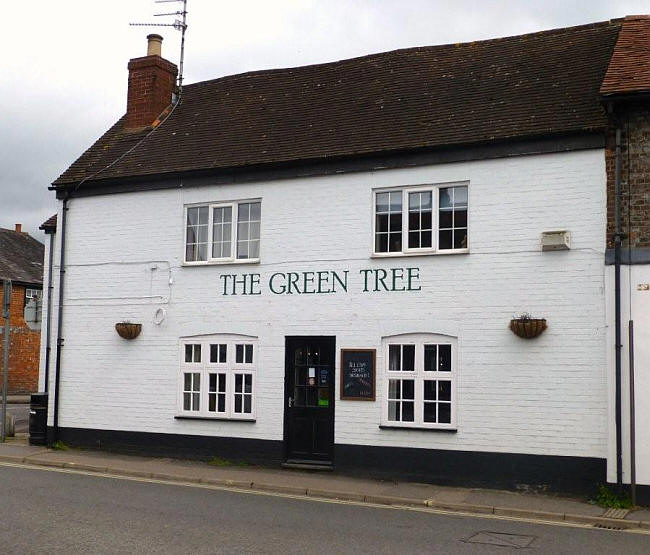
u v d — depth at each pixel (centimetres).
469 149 1412
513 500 1248
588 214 1312
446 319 1407
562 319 1316
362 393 1463
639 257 1248
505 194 1379
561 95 1447
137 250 1720
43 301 1866
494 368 1359
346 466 1463
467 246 1405
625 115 1280
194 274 1655
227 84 1980
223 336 1611
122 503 1150
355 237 1502
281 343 1552
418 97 1625
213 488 1352
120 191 1752
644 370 1227
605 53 1537
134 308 1711
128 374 1703
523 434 1327
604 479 1262
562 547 952
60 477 1400
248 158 1633
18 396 3366
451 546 938
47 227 1881
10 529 952
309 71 1891
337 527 1030
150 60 1975
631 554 920
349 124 1622
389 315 1457
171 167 1708
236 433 1577
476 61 1680
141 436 1673
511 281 1361
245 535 957
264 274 1581
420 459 1402
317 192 1545
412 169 1463
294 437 1532
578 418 1290
